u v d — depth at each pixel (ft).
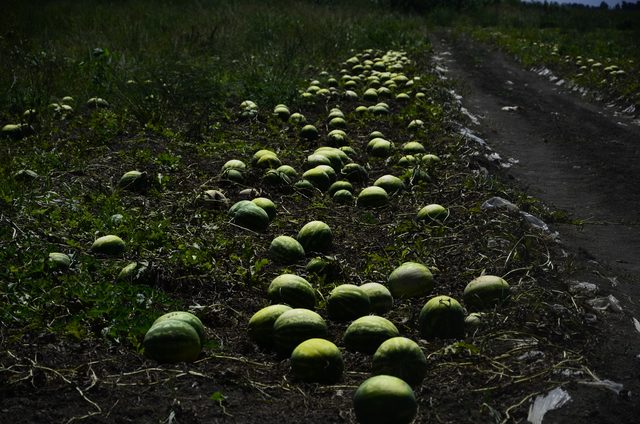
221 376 13.20
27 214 18.80
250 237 19.35
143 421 11.89
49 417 11.80
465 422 12.16
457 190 23.22
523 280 17.02
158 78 32.91
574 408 12.45
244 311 15.79
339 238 19.76
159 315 14.80
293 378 13.41
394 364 13.06
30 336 13.92
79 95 34.01
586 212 24.13
